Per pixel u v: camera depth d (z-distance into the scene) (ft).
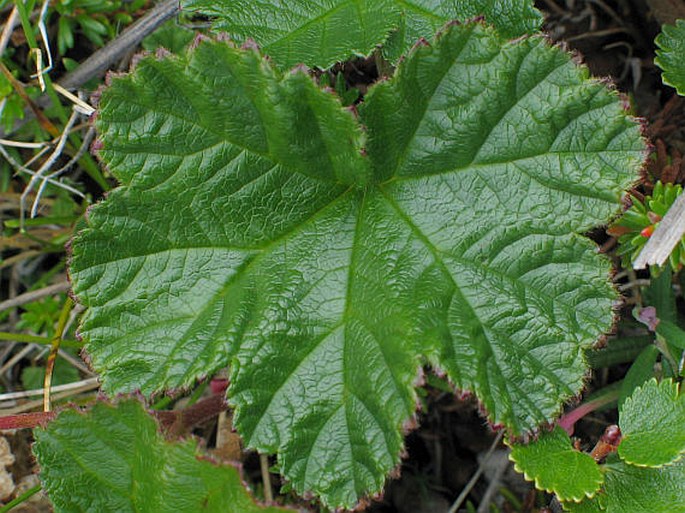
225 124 0.50
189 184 0.51
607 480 0.50
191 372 0.50
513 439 0.49
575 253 0.50
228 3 0.53
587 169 0.50
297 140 0.51
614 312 0.50
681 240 0.52
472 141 0.51
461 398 0.49
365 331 0.50
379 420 0.49
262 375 0.50
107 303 0.51
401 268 0.51
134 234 0.51
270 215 0.52
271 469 0.54
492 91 0.50
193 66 0.49
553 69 0.50
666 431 0.49
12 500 0.60
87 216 0.51
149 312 0.51
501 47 0.49
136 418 0.50
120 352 0.51
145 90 0.50
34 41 0.61
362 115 0.50
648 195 0.58
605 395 0.57
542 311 0.50
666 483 0.49
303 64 0.49
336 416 0.50
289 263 0.52
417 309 0.50
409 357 0.49
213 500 0.49
